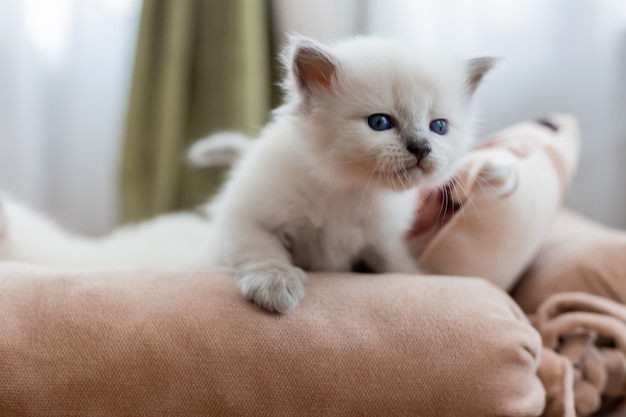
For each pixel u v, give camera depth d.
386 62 0.30
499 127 0.53
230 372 0.25
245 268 0.29
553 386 0.28
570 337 0.30
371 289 0.27
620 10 0.50
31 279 0.26
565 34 0.51
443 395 0.25
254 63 0.50
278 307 0.26
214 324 0.25
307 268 0.33
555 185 0.35
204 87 0.50
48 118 0.56
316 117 0.30
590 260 0.32
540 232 0.33
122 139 0.51
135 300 0.26
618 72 0.51
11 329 0.25
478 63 0.32
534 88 0.52
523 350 0.25
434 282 0.28
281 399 0.24
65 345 0.24
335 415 0.25
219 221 0.33
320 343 0.25
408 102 0.29
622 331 0.29
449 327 0.25
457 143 0.31
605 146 0.52
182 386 0.24
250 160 0.33
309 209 0.31
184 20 0.49
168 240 0.42
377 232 0.33
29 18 0.52
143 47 0.49
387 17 0.50
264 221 0.32
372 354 0.25
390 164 0.29
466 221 0.32
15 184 0.53
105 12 0.55
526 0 0.51
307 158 0.31
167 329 0.25
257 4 0.50
